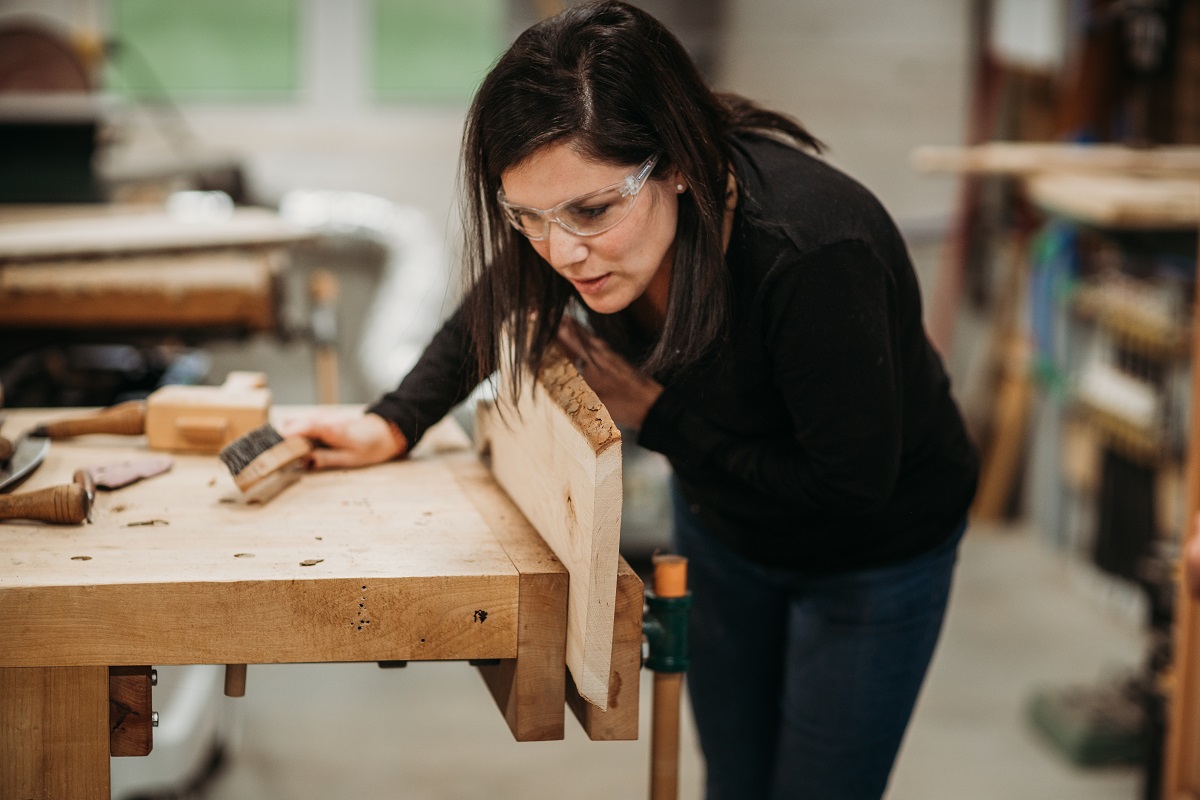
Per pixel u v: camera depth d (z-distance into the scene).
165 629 1.13
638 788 2.78
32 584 1.11
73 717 1.14
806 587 1.49
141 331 2.48
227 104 4.71
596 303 1.21
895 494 1.42
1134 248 2.68
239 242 2.31
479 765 2.86
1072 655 3.47
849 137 4.21
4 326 2.41
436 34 4.74
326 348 2.63
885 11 4.14
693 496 1.52
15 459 1.45
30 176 2.99
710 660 1.63
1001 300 4.29
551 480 1.24
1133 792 2.79
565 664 1.20
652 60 1.12
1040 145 4.17
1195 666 1.84
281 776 2.77
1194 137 3.52
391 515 1.35
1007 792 2.78
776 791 1.58
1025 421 4.34
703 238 1.17
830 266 1.16
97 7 4.54
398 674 3.31
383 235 4.32
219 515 1.33
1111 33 3.80
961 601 3.83
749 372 1.28
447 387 1.53
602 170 1.11
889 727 1.52
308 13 4.66
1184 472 3.41
